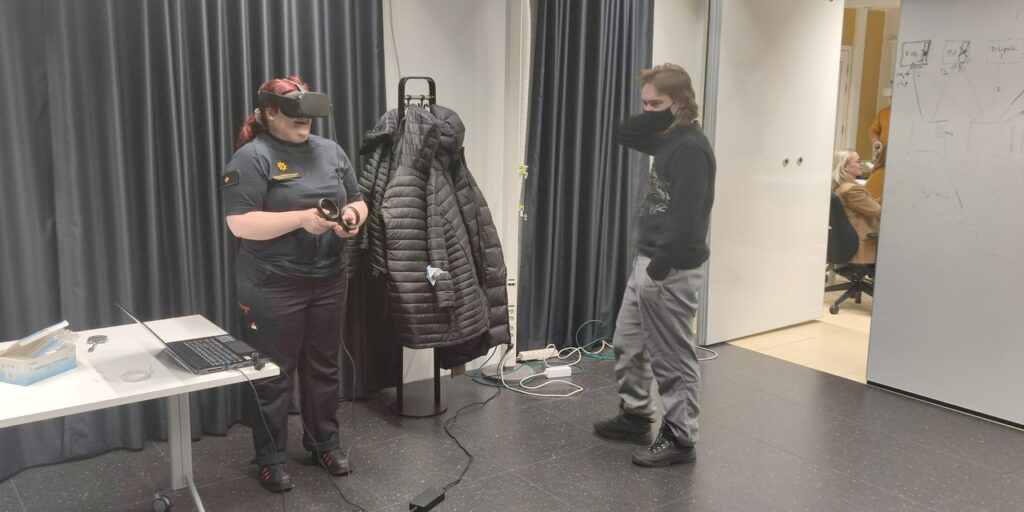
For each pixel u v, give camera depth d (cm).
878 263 362
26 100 248
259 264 239
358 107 324
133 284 275
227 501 248
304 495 253
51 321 262
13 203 250
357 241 308
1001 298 317
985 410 328
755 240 452
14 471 263
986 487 265
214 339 212
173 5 272
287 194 237
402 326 295
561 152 395
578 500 251
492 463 279
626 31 406
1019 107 301
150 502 247
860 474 274
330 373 266
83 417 275
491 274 319
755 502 252
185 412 247
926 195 338
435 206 296
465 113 355
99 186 266
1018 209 306
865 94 702
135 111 270
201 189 289
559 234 405
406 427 312
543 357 403
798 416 332
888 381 365
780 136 451
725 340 451
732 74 415
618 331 295
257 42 293
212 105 286
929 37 327
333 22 312
